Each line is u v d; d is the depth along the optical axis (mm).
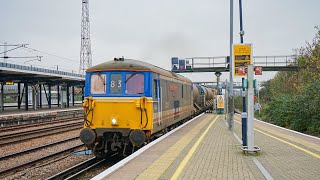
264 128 22422
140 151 12266
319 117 20422
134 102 14094
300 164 10109
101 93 14375
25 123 31578
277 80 45406
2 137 20266
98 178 8414
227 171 9258
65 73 43125
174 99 19953
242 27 15180
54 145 18312
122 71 14344
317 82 21500
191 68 41031
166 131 19203
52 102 74312
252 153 11844
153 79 14805
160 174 8914
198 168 9641
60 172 11602
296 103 22750
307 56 30984
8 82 40812
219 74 42844
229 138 16594
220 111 41406
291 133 18984
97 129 14172
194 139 16031
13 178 11273
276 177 8531
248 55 14141
